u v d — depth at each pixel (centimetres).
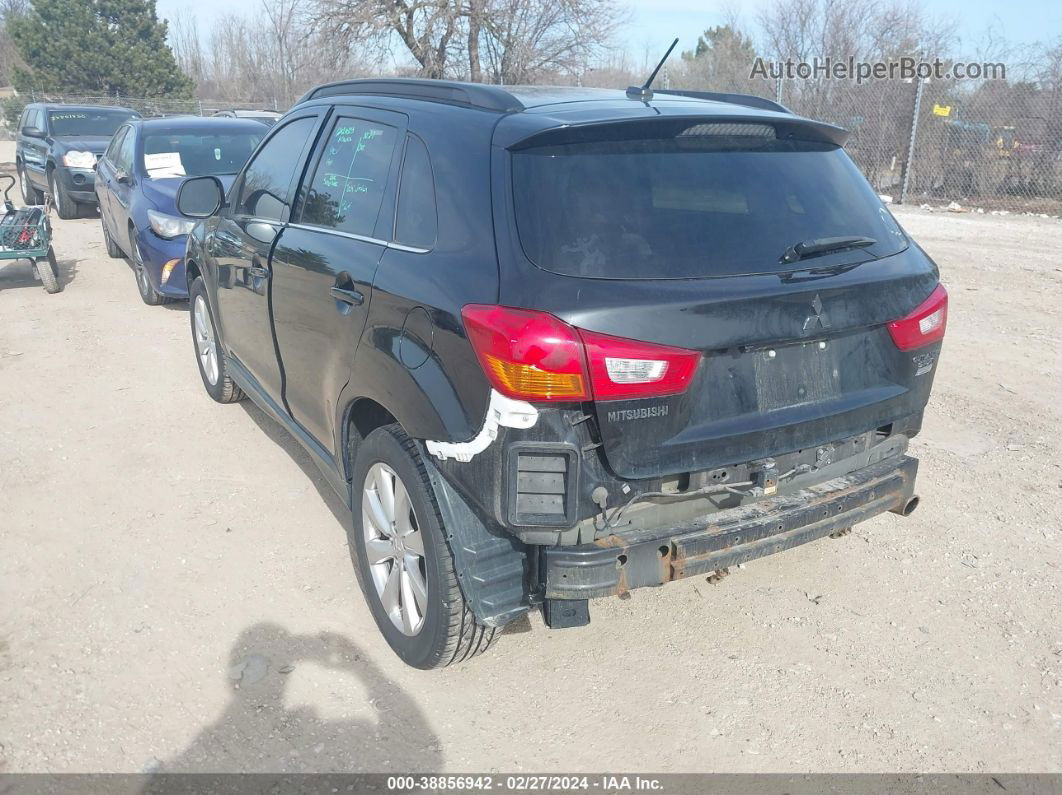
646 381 257
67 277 981
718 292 266
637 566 272
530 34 2275
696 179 293
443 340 276
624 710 311
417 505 297
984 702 316
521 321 253
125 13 4488
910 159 1441
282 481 480
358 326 323
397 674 328
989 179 1441
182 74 4656
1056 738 300
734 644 347
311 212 393
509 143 285
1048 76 1391
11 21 4472
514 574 282
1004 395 607
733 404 277
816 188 315
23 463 497
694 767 286
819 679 327
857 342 303
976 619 363
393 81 376
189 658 334
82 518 438
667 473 270
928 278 323
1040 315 791
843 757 290
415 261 300
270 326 423
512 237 271
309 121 426
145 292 852
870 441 321
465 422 271
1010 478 486
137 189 855
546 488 262
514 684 324
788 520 292
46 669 326
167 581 385
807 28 1762
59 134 1465
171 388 621
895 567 400
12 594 373
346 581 387
